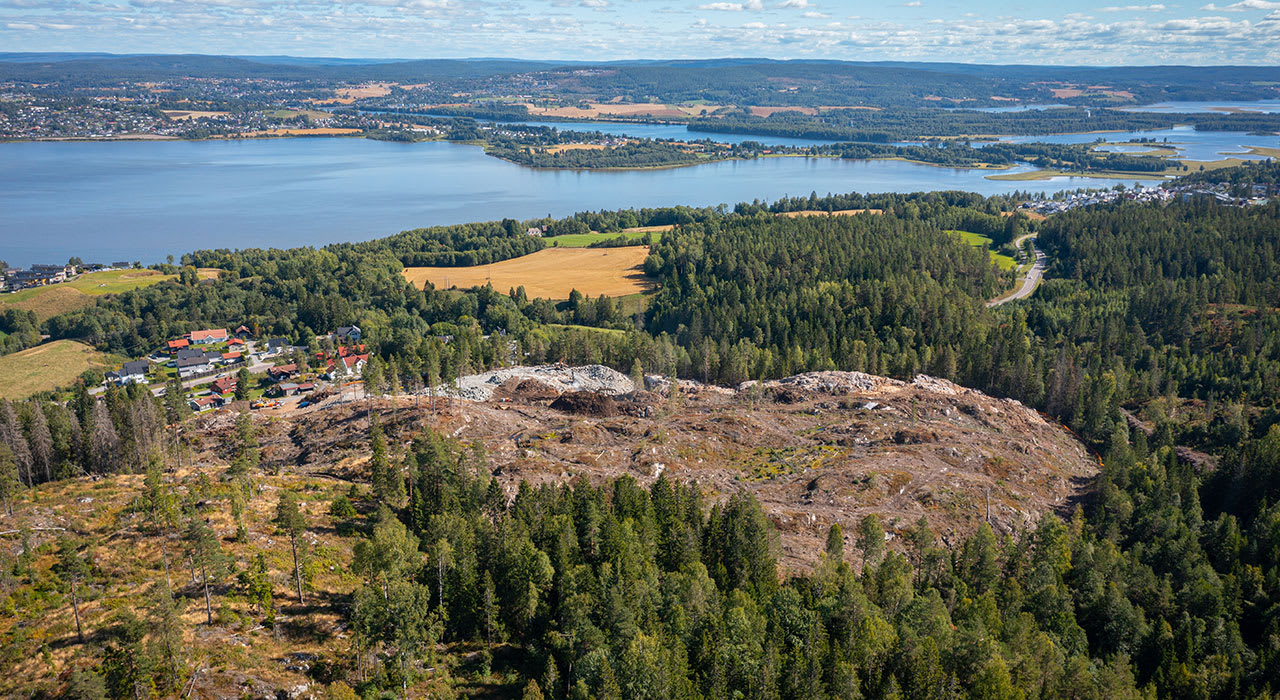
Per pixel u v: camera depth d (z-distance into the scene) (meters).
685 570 84.06
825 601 80.12
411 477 102.88
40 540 82.06
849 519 109.31
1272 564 108.44
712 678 69.12
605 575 78.44
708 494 115.00
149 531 85.62
